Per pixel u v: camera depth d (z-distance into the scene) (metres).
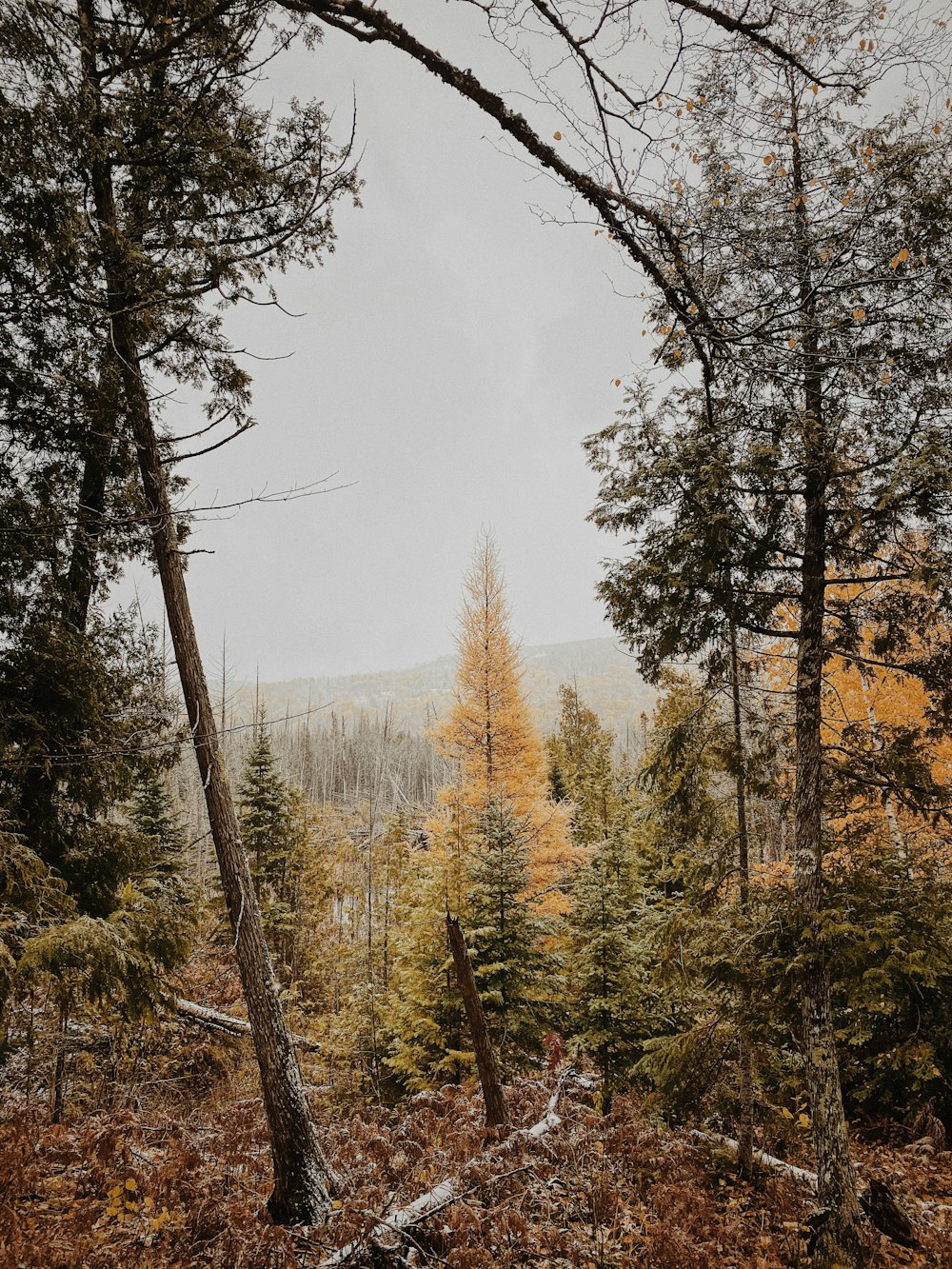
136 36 5.06
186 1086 10.98
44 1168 5.93
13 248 5.20
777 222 3.27
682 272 2.75
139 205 6.94
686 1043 7.70
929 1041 7.98
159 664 7.64
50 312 5.98
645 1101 7.96
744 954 6.72
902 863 8.11
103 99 5.75
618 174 2.56
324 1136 7.82
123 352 6.69
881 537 6.04
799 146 4.56
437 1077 12.10
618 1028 10.52
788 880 7.66
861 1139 8.75
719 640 6.94
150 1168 6.25
